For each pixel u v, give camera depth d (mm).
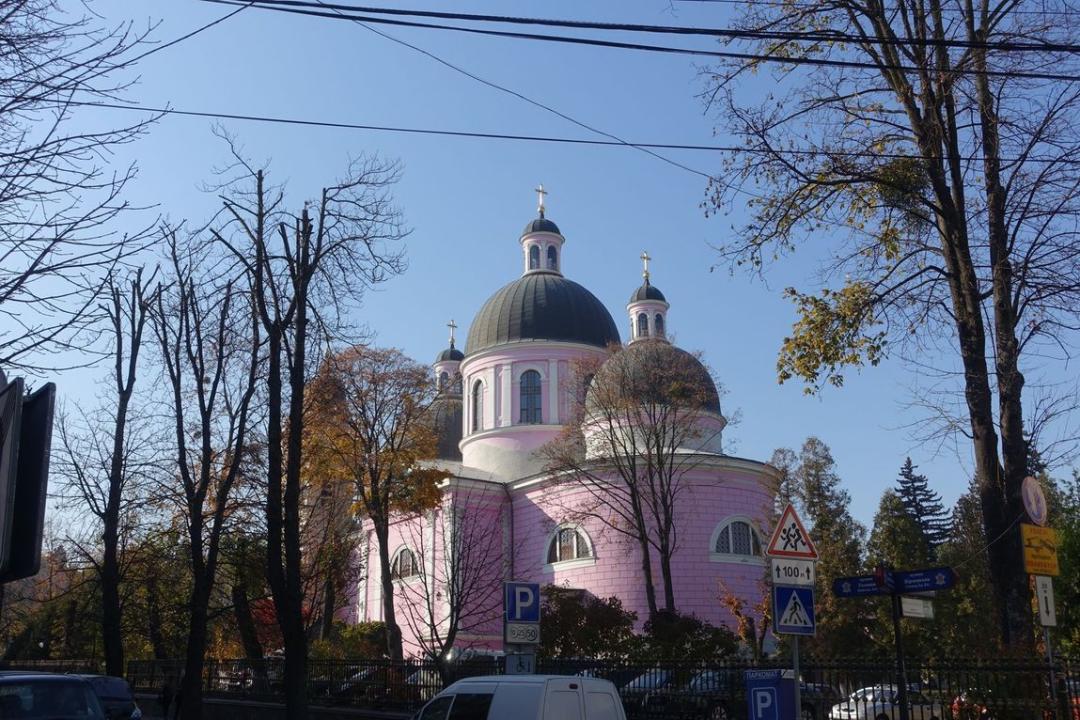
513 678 13172
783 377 17797
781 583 12414
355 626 46281
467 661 23375
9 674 14211
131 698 20844
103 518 27984
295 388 21266
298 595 20625
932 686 14727
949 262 17094
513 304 54875
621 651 25078
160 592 35969
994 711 13484
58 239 10188
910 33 16922
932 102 16734
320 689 26641
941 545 61969
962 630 40406
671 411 39906
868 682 15500
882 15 17031
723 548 43531
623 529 43031
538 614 15055
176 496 28578
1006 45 11250
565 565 45031
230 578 35000
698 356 43000
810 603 12547
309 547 35812
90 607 41688
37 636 47969
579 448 43594
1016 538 15578
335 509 38469
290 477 21000
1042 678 13273
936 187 16875
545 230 57938
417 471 40469
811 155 17406
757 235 18016
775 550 12477
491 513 49219
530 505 48469
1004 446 16000
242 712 28672
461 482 48531
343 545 36344
